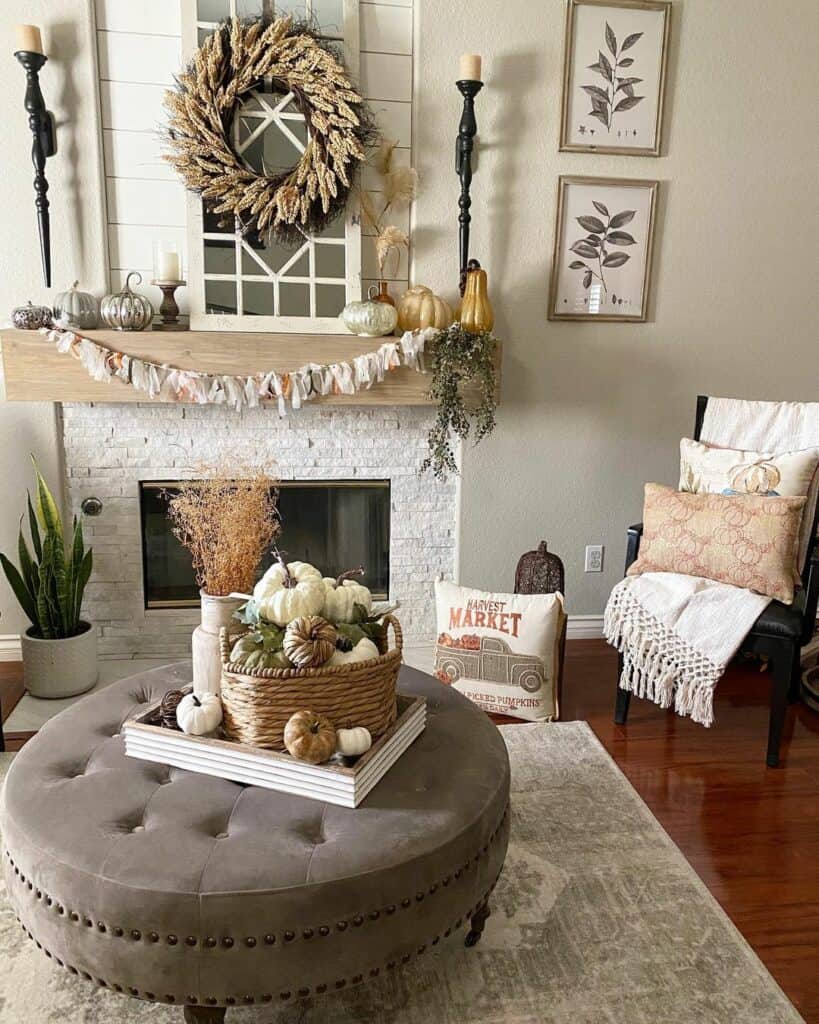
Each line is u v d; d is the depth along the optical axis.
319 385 2.71
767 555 2.38
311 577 1.54
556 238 2.94
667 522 2.52
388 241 2.72
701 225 3.02
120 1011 1.46
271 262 2.78
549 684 2.55
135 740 1.50
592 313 3.02
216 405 2.91
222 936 1.17
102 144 2.70
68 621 2.65
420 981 1.54
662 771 2.34
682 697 2.40
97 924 1.20
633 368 3.10
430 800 1.40
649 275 3.02
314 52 2.60
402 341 2.69
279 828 1.30
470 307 2.73
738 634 2.32
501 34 2.77
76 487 2.89
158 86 2.70
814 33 2.92
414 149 2.82
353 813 1.34
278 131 2.71
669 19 2.82
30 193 2.64
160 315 2.81
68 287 2.72
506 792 1.51
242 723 1.42
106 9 2.63
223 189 2.65
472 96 2.70
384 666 1.44
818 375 3.22
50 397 2.62
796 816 2.13
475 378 2.81
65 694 2.64
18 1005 1.46
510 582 3.21
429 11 2.72
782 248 3.08
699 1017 1.47
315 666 1.38
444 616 2.61
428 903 1.29
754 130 2.97
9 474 2.82
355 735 1.39
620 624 2.48
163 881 1.19
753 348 3.16
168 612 3.02
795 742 2.52
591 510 3.21
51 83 2.59
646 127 2.90
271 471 2.99
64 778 1.45
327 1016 1.46
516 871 1.85
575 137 2.88
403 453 3.07
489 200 2.88
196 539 1.81
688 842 2.01
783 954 1.65
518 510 3.15
